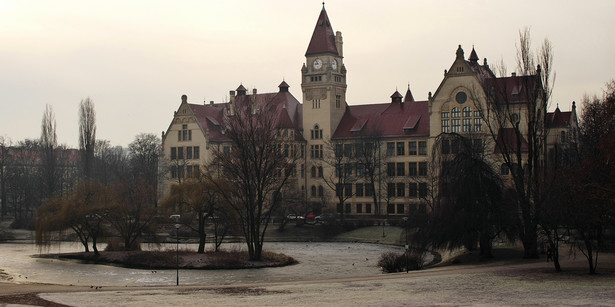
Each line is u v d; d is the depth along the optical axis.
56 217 108.81
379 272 91.06
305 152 180.00
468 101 156.62
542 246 92.50
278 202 141.75
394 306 52.34
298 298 57.75
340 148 168.00
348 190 173.12
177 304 55.25
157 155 196.50
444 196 88.69
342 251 122.12
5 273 92.50
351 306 52.69
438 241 87.81
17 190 185.62
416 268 87.06
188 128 183.38
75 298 58.81
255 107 138.75
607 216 73.06
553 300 53.62
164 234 144.88
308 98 180.25
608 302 52.25
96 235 108.75
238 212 104.00
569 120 157.88
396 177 168.12
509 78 149.75
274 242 141.38
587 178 75.50
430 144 161.00
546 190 80.50
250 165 106.06
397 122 172.38
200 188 107.31
